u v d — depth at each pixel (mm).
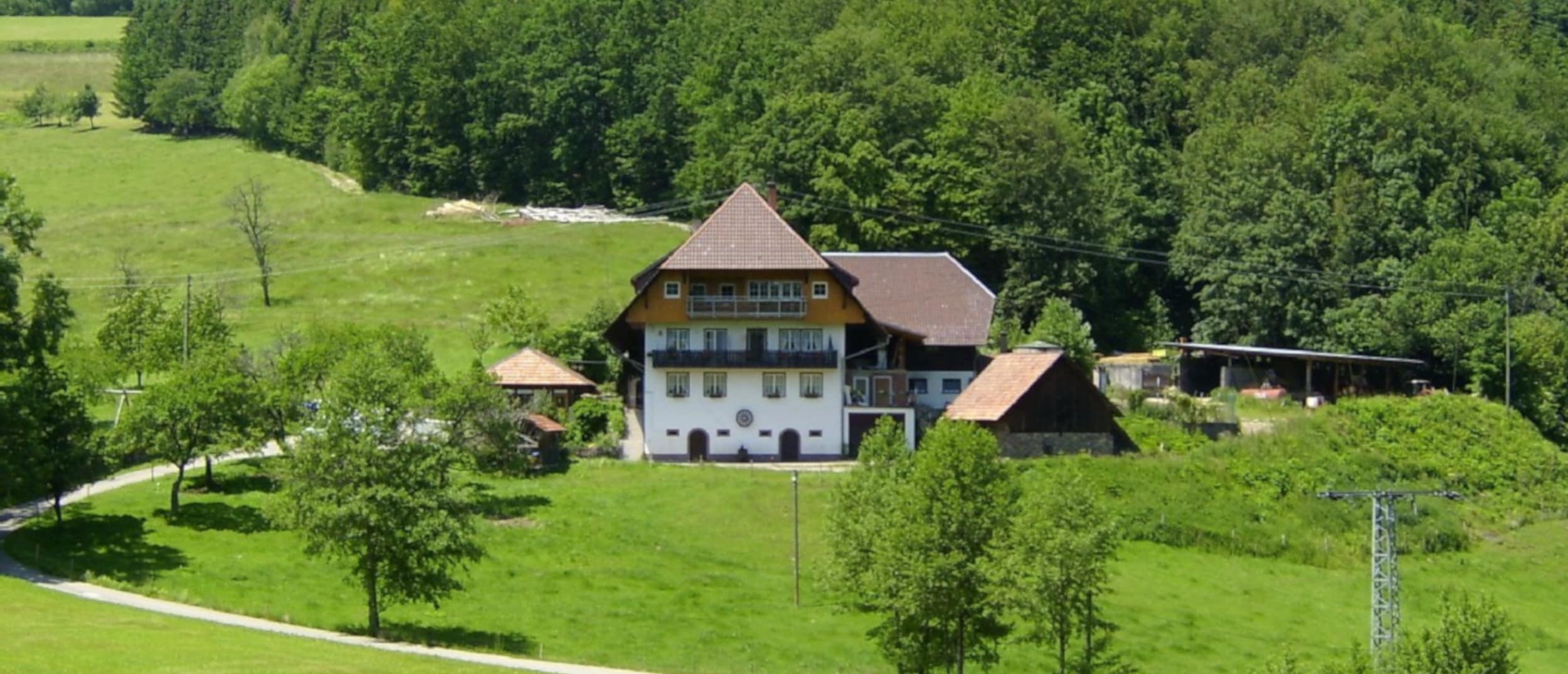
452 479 76312
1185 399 112062
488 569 79000
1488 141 161500
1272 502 98812
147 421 86375
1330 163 156125
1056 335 124812
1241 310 142500
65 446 85062
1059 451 103438
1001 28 187375
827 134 149875
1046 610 67250
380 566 70750
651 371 107250
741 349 107875
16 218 92062
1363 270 143625
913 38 183125
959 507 67938
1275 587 87562
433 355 118875
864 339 111250
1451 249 140625
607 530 85938
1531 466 110750
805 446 106938
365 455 70625
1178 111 181500
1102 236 147375
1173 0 195750
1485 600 64250
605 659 67125
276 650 59250
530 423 101375
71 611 64000
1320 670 66062
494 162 188750
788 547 85688
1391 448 109375
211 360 91562
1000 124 148125
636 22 196875
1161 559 90688
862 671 68188
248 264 157750
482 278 151500
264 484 93875
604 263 156500
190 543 80938
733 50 183125
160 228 173625
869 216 143250
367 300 145125
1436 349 134750
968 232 144250
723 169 159375
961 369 114375
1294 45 195875
